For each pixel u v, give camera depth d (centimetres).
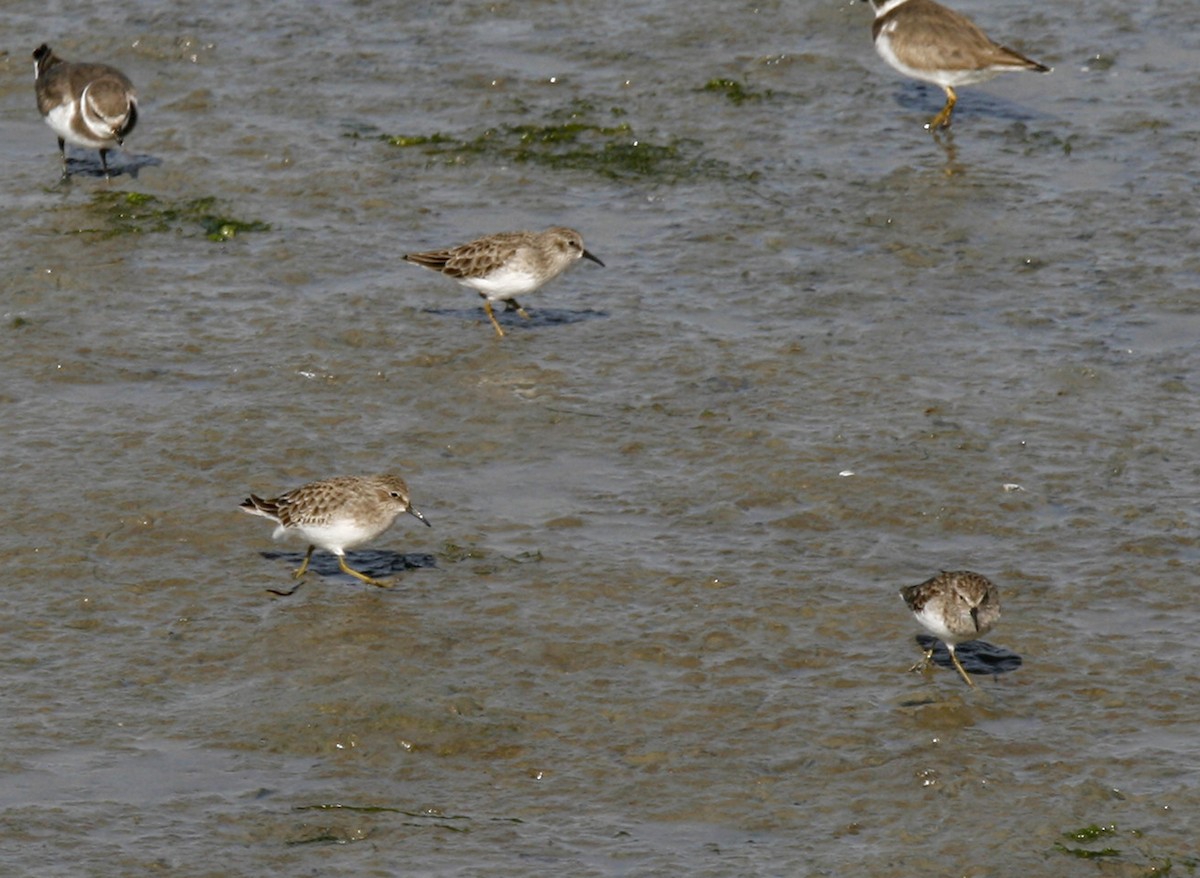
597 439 1788
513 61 2800
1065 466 1720
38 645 1428
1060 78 2728
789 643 1440
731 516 1639
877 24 2623
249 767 1279
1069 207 2325
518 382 1906
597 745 1309
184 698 1362
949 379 1906
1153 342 1980
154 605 1491
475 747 1303
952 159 2480
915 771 1270
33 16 2961
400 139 2536
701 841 1202
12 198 2366
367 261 2205
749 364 1944
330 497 1482
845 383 1898
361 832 1207
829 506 1655
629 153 2503
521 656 1417
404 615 1475
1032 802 1235
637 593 1510
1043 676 1391
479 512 1652
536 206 2353
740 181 2423
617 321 2053
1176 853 1180
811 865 1173
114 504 1644
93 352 1958
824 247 2236
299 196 2372
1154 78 2709
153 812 1226
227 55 2823
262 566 1558
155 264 2183
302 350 1972
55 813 1222
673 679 1391
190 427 1795
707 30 2900
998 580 1531
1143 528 1608
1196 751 1292
